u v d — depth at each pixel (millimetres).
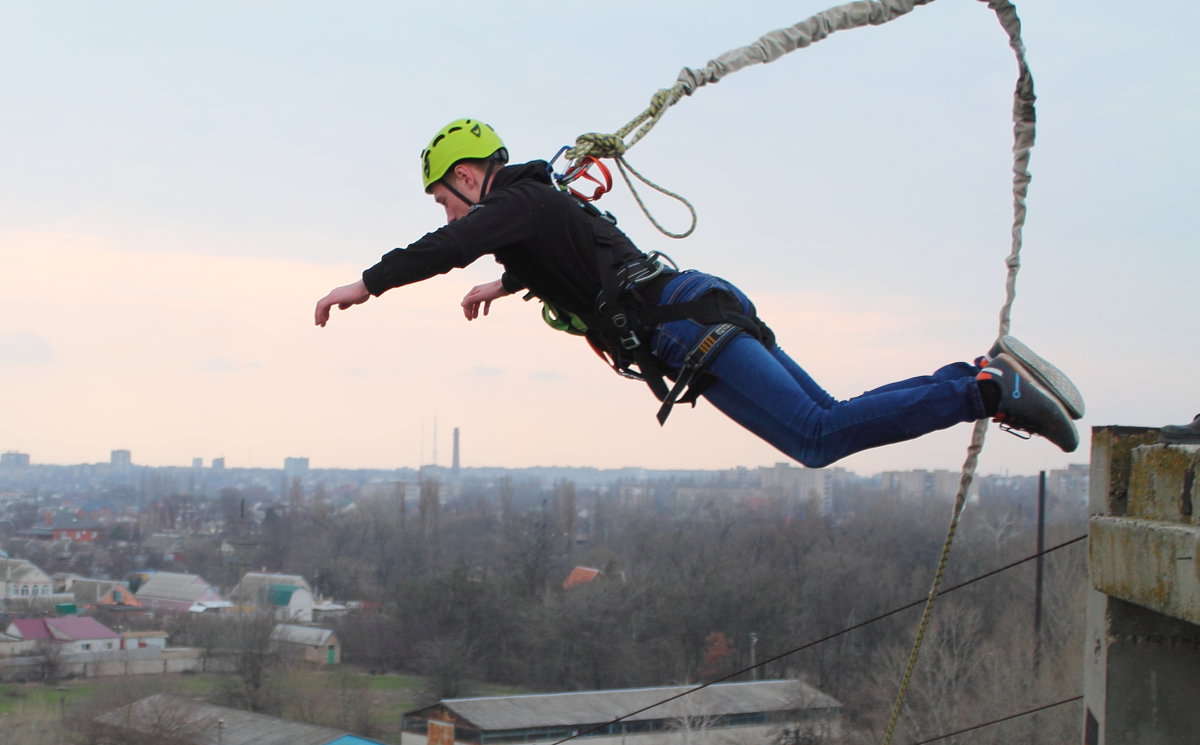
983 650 25484
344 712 35969
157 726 30938
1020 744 21281
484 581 46344
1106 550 5359
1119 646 5457
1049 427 3660
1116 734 5434
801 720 29609
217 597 70500
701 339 3697
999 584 35531
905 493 106625
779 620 40750
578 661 39938
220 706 35781
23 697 39156
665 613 40750
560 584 48750
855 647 38844
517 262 3865
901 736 23797
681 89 4254
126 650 48875
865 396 3678
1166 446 5008
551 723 30047
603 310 3779
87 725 31688
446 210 4121
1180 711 5422
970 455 4121
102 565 96438
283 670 39906
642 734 29859
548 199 3764
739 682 35812
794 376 3998
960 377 3838
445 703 31219
